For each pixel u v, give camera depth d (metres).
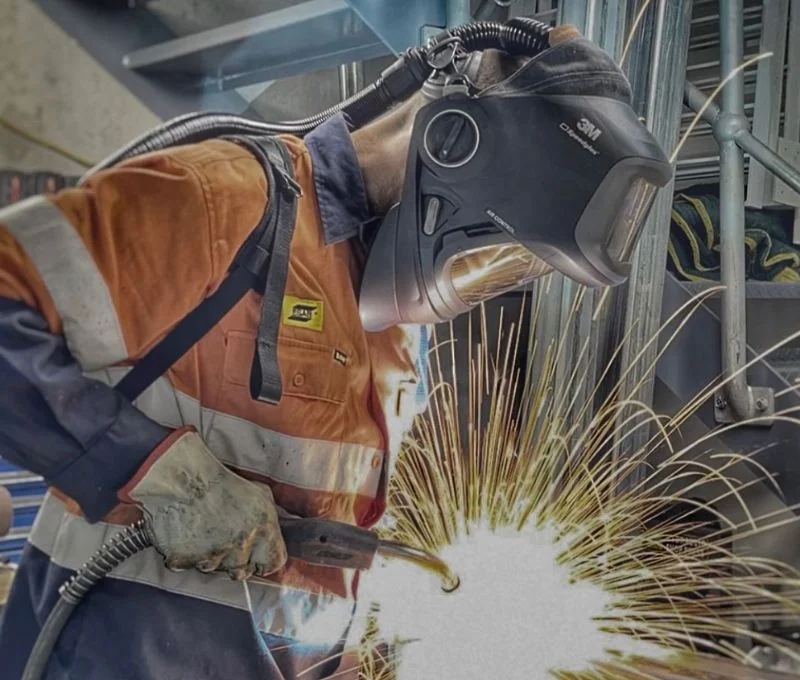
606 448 1.32
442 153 1.05
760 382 1.28
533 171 1.01
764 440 1.28
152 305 0.96
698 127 1.30
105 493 0.94
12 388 0.88
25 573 1.01
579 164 1.00
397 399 1.26
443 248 1.08
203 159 1.01
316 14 1.11
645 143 1.02
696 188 1.31
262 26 1.09
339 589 1.19
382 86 1.14
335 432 1.16
